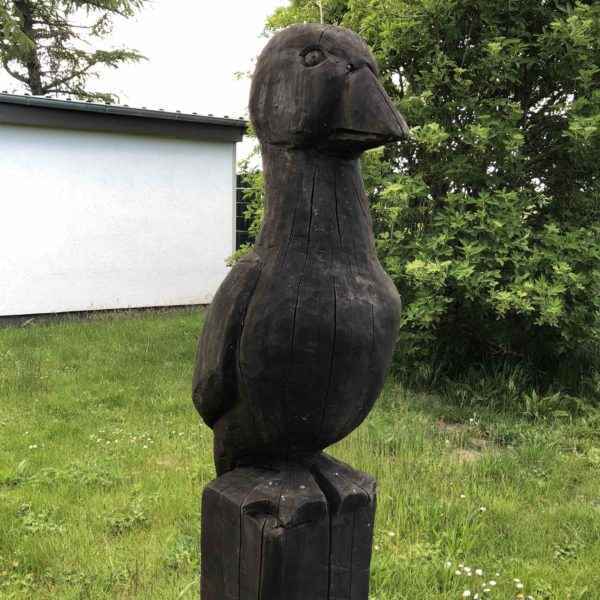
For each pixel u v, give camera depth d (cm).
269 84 157
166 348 658
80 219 841
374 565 276
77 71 1461
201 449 402
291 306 150
